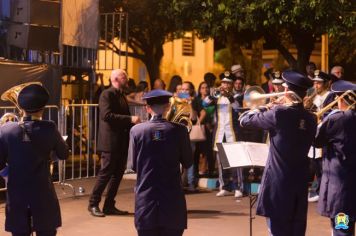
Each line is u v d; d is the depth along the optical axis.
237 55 19.75
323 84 10.55
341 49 17.39
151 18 17.34
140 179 6.43
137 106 13.51
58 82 12.48
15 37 12.31
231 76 11.90
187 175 12.29
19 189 6.31
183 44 26.78
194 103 12.22
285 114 6.76
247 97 7.24
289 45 18.86
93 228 9.39
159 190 6.36
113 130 9.98
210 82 13.57
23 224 6.32
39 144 6.35
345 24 13.48
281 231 6.87
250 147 7.64
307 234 9.05
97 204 10.15
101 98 9.97
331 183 7.23
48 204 6.38
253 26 13.88
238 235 8.99
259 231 9.21
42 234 6.39
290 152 6.75
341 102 7.21
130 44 18.91
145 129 6.43
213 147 11.98
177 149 6.46
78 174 13.80
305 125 6.81
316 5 12.86
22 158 6.31
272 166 6.83
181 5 14.79
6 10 12.41
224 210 10.62
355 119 7.15
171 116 7.87
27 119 6.46
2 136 6.37
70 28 13.80
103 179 10.05
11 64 11.80
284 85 7.18
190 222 9.76
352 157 7.16
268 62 25.48
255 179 11.88
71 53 14.91
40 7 12.29
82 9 14.12
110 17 17.22
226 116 11.69
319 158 10.27
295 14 13.09
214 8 14.28
